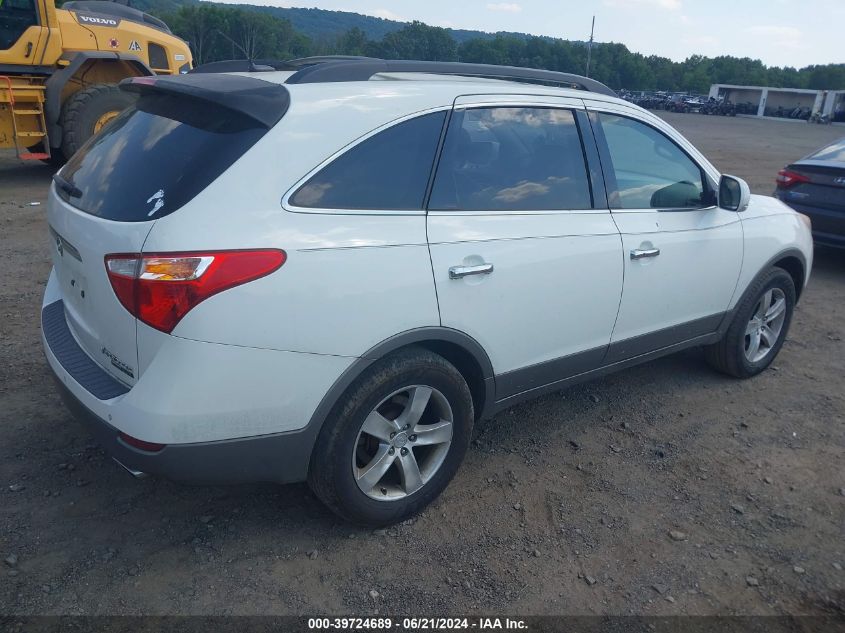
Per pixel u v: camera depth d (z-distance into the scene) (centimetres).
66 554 290
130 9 1240
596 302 366
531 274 331
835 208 764
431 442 319
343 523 320
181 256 243
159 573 283
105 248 259
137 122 305
